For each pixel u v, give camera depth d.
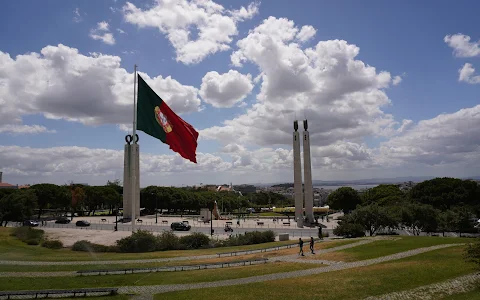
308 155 107.81
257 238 62.19
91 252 49.78
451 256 36.28
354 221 71.00
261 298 25.05
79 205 131.25
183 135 37.88
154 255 46.41
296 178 108.19
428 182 125.19
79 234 72.69
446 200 116.25
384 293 25.39
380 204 129.88
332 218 127.56
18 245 52.41
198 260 42.06
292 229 89.38
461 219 77.38
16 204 91.50
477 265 30.88
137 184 119.69
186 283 29.86
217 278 31.36
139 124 37.88
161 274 33.47
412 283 27.44
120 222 109.81
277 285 28.33
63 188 126.31
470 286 26.19
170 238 56.34
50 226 90.88
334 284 28.00
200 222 109.75
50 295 25.91
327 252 43.81
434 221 76.56
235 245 59.44
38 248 51.44
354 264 36.03
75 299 25.36
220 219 123.44
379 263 35.59
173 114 37.66
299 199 107.44
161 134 37.56
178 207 153.88
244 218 125.81
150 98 37.91
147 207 151.12
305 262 38.03
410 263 34.09
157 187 152.00
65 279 31.05
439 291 25.47
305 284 28.34
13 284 28.55
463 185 117.69
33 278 31.03
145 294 26.75
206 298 25.31
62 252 48.59
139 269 35.25
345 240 54.12
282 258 41.28
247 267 36.25
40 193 114.50
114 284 29.72
